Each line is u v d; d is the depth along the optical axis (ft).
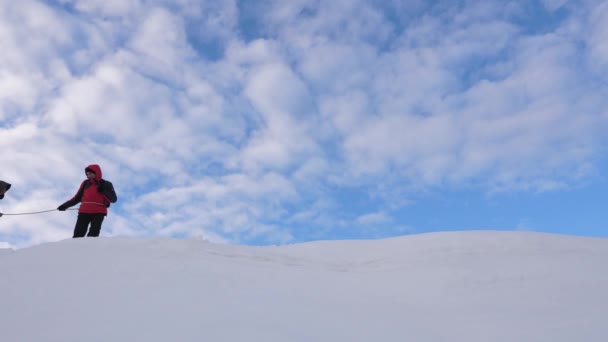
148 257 19.22
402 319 13.91
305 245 25.03
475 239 24.52
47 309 13.84
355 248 24.06
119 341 11.33
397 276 18.83
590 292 16.24
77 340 11.46
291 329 12.25
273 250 23.11
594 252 22.57
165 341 11.28
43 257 19.30
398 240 25.41
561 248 23.22
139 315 13.09
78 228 27.07
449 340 12.46
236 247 22.30
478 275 18.44
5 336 12.00
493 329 13.12
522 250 22.62
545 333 12.63
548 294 16.15
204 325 12.31
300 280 17.67
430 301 15.80
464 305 15.31
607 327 12.80
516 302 15.44
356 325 13.03
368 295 16.33
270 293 15.48
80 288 15.58
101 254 19.57
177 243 21.49
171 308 13.65
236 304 14.12
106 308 13.73
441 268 19.61
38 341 11.55
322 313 13.78
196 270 17.76
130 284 15.93
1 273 17.35
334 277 18.62
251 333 11.81
